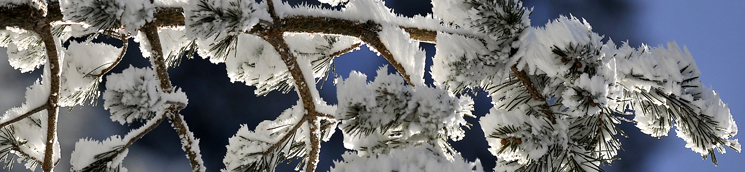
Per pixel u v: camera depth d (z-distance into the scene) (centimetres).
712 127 100
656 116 103
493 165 299
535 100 96
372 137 88
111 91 77
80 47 98
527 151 89
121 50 98
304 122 88
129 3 77
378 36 91
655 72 96
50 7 79
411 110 82
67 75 96
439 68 92
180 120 85
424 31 96
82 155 86
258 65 100
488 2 90
